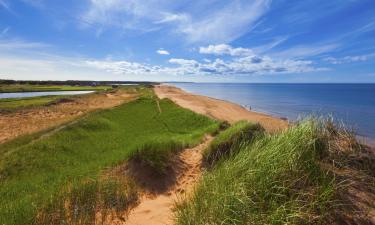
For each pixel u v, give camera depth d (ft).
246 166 15.99
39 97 170.91
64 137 48.55
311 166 15.29
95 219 16.63
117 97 171.01
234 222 12.19
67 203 18.21
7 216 16.44
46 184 26.30
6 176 32.12
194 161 27.45
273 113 125.90
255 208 13.10
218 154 25.88
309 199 13.37
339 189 14.39
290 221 12.10
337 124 22.02
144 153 25.57
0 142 56.18
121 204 18.62
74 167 34.76
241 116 99.09
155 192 22.02
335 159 17.42
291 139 16.66
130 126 69.51
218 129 50.08
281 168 14.60
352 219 12.87
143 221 16.29
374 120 100.68
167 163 25.00
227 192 13.84
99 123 62.80
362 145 20.07
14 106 117.80
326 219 12.59
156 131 64.85
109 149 44.80
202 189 16.21
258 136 22.89
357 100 213.46
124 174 24.17
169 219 15.76
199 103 140.87
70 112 103.04
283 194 13.67
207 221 12.96
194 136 47.80
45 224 15.66
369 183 15.98
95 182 21.01
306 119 19.90
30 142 45.06
